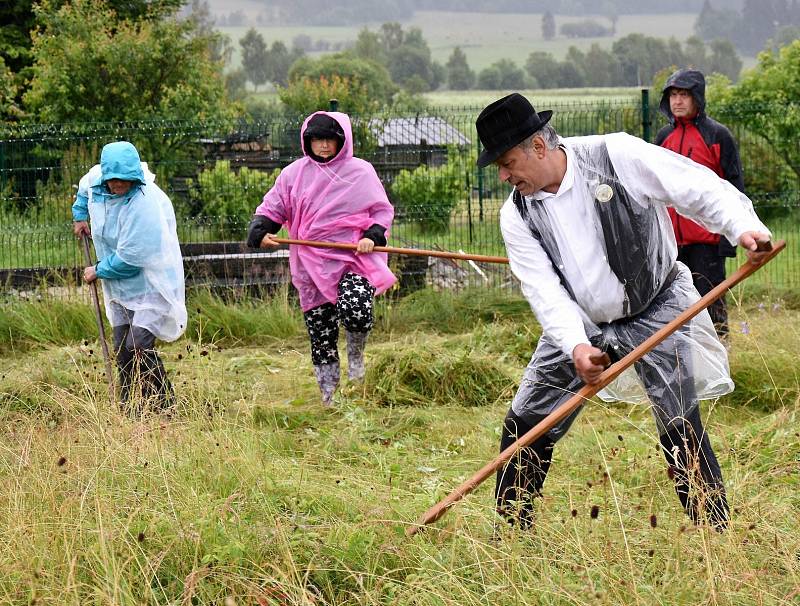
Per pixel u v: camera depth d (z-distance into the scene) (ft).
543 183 17.13
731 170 32.99
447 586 15.47
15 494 17.76
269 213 29.73
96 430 21.42
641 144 17.08
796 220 54.95
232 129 50.78
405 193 59.11
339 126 29.32
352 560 16.74
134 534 17.26
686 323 17.83
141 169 27.43
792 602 14.84
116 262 27.09
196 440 21.27
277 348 38.68
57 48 74.23
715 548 15.83
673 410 18.02
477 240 52.13
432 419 28.14
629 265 17.39
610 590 15.06
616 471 21.47
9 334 38.99
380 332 40.24
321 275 29.40
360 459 23.66
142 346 27.32
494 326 36.78
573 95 425.69
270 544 16.88
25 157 50.31
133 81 74.33
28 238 49.83
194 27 77.10
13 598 15.80
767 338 31.83
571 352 16.99
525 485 18.44
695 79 32.58
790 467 20.43
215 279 42.75
